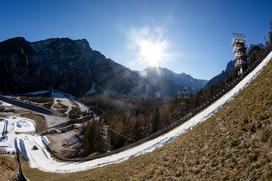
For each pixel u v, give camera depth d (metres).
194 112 62.84
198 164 21.50
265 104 21.94
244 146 18.89
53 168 86.00
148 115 158.75
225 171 17.70
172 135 53.59
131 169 32.91
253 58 100.31
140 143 66.38
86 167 65.00
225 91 62.31
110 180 32.19
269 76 30.03
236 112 26.92
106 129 119.00
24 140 139.25
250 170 15.97
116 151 71.19
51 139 146.25
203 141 25.88
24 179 30.69
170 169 24.39
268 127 18.61
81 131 155.88
